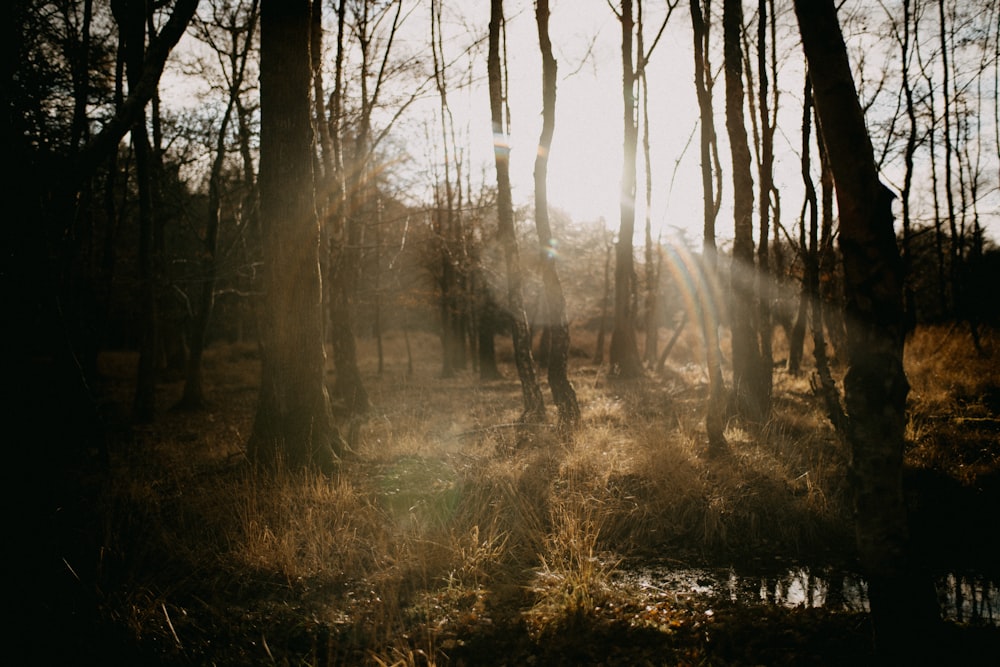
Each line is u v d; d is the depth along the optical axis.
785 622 4.72
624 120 17.16
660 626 4.78
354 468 7.86
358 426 9.29
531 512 6.70
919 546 5.96
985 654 3.75
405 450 8.71
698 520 6.77
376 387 22.30
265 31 7.57
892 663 3.32
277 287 7.78
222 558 5.63
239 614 4.95
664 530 6.69
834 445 8.48
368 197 18.47
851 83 3.29
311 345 7.90
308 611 5.06
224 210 21.38
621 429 9.93
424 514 6.62
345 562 5.70
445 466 7.77
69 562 4.97
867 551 3.44
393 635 4.72
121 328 34.44
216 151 18.39
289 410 7.81
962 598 5.10
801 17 3.34
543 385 20.02
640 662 4.28
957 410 9.77
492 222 24.81
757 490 7.04
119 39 11.38
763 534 6.60
